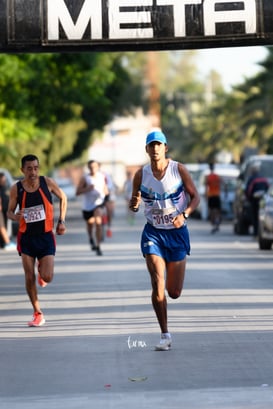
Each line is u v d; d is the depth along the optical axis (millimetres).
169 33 31609
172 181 23953
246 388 19969
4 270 48094
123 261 50469
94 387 20484
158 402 18922
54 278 42312
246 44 31875
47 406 18891
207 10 31531
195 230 81625
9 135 88875
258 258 51125
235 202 74188
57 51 32156
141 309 31703
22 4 31688
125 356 23750
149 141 23750
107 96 126875
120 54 124438
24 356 24125
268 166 74250
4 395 20000
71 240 70312
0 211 59094
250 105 149250
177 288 24422
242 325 27953
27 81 84750
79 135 152000
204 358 23266
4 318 30656
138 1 31609
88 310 31812
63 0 31656
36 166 28172
